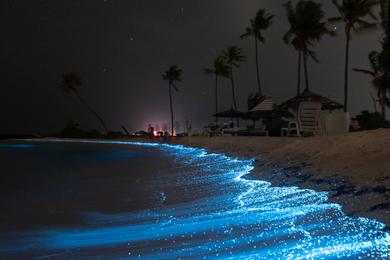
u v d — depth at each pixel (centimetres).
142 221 579
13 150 3350
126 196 805
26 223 601
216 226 507
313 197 607
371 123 2234
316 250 387
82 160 2008
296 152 1045
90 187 977
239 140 1898
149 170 1272
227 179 913
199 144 2427
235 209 599
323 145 1008
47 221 612
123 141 4753
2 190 988
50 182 1132
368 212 477
